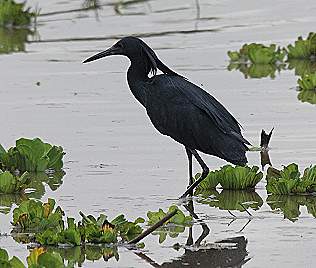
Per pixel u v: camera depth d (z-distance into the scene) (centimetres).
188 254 1160
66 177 1520
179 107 1422
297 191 1422
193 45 2658
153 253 1167
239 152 1395
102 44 2683
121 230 1238
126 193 1423
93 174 1529
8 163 1563
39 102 2027
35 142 1570
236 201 1394
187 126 1412
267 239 1209
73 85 2197
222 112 1428
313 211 1335
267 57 2461
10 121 1866
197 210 1349
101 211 1333
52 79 2258
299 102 2003
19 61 2477
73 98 2067
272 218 1304
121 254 1165
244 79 2247
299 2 3306
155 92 1446
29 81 2238
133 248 1188
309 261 1120
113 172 1538
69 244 1196
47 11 3281
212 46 2644
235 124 1434
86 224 1224
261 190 1457
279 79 2258
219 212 1338
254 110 1934
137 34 2841
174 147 1688
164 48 2614
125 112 1941
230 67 2389
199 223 1288
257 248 1174
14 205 1374
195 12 3200
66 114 1920
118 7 3331
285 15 3091
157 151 1661
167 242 1209
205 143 1405
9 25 3067
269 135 1664
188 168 1564
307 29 2853
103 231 1206
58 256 1063
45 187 1465
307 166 1543
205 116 1409
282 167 1543
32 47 2683
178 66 2375
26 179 1457
